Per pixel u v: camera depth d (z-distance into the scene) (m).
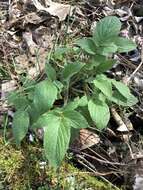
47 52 0.38
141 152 0.33
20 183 0.31
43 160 0.32
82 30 0.40
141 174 0.31
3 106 0.35
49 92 0.30
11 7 0.43
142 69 0.37
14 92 0.34
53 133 0.29
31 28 0.41
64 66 0.34
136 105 0.35
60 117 0.30
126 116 0.35
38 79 0.35
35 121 0.31
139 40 0.39
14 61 0.38
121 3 0.44
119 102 0.32
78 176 0.31
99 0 0.43
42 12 0.42
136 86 0.36
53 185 0.31
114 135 0.34
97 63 0.33
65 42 0.39
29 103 0.32
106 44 0.32
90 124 0.32
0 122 0.34
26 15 0.42
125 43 0.33
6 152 0.32
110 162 0.32
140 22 0.41
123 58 0.38
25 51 0.39
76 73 0.34
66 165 0.32
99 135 0.34
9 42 0.40
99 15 0.42
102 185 0.31
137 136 0.34
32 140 0.33
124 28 0.41
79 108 0.32
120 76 0.37
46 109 0.30
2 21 0.42
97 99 0.31
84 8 0.43
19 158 0.32
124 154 0.33
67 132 0.29
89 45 0.32
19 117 0.31
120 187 0.32
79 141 0.33
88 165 0.33
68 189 0.31
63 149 0.29
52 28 0.40
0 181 0.31
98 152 0.33
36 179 0.31
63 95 0.34
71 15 0.42
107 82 0.32
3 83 0.36
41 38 0.40
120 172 0.32
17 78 0.37
